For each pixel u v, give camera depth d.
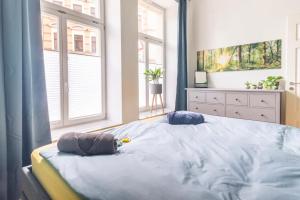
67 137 1.22
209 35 3.89
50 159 1.09
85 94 2.65
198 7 3.99
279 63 3.18
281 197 0.70
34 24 1.84
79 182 0.84
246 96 3.00
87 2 2.64
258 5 3.34
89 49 2.68
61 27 2.32
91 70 2.70
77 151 1.17
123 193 0.74
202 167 0.97
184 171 0.91
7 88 1.62
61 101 2.36
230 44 3.65
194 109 3.56
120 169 0.92
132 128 1.71
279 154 1.08
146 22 3.71
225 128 1.67
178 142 1.34
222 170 0.92
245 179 0.86
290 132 1.51
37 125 1.88
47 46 2.23
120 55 2.67
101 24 2.75
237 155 1.09
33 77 1.86
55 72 2.30
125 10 2.67
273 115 2.81
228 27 3.66
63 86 2.37
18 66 1.65
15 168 1.65
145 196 0.72
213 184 0.81
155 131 1.62
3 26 1.59
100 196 0.74
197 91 3.50
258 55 3.37
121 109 2.72
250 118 2.99
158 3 3.80
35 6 1.84
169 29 4.02
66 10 2.35
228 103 3.18
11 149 1.63
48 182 1.02
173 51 4.00
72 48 2.48
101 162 1.01
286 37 3.01
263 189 0.76
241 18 3.51
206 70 3.96
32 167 1.26
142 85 3.58
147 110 3.68
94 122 2.71
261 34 3.33
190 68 4.05
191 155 1.11
